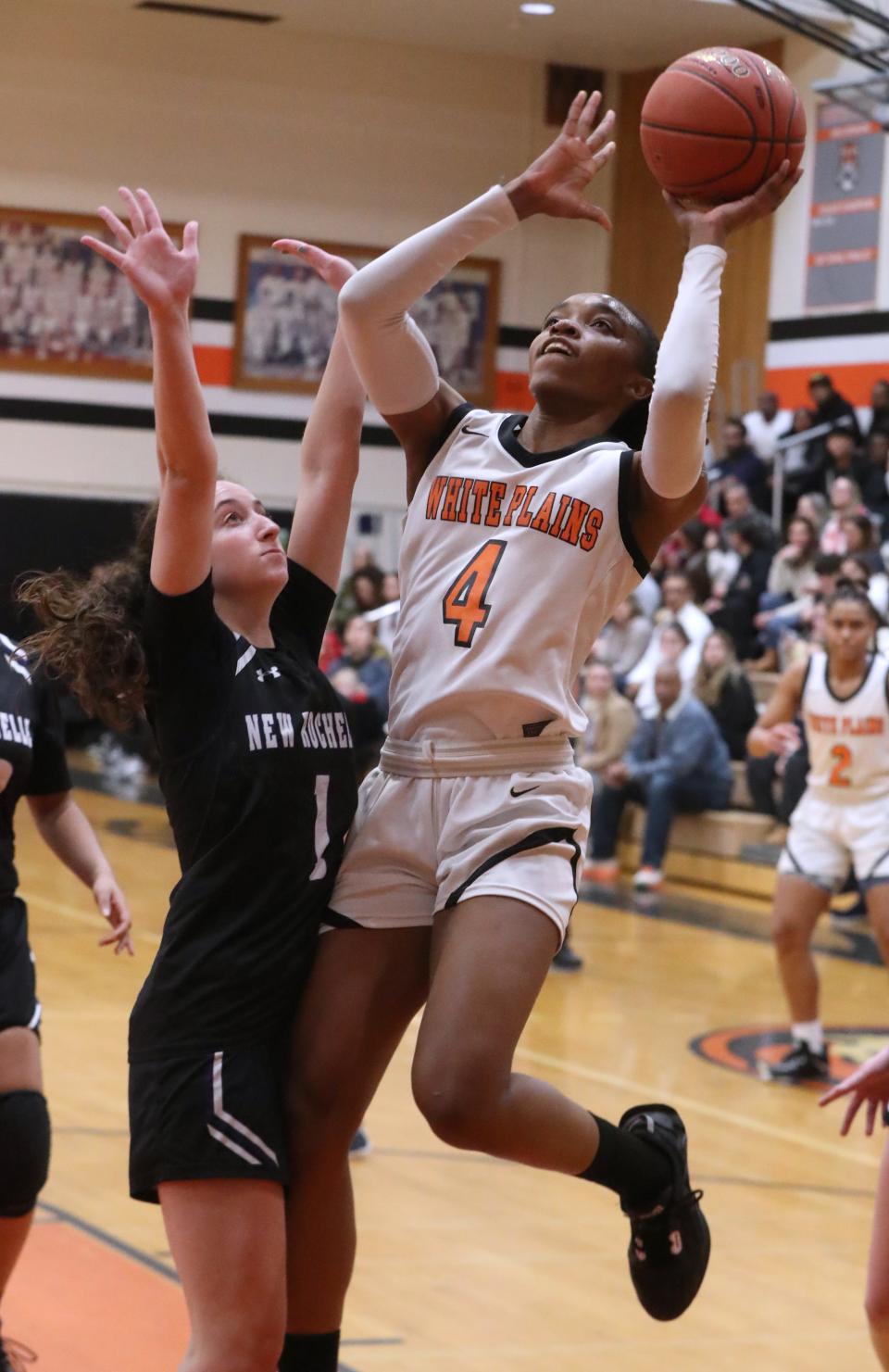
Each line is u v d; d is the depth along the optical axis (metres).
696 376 2.78
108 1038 7.42
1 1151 3.62
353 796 3.09
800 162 2.96
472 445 3.11
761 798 11.78
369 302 2.98
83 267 17.36
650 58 17.66
